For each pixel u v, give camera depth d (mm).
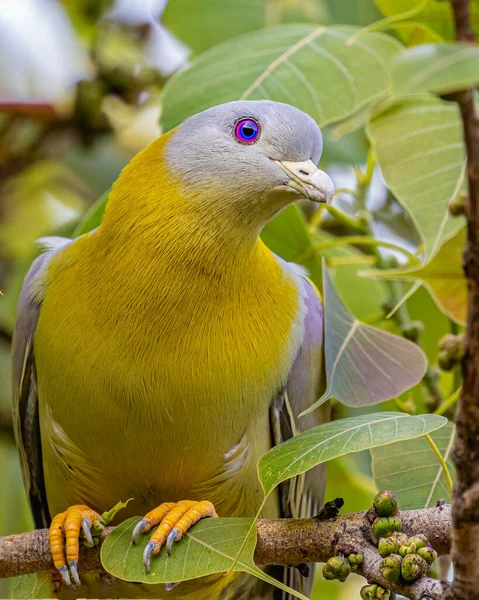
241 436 7137
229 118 7191
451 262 7445
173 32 9445
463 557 4566
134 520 6223
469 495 4461
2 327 9844
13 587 6758
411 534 5711
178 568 5812
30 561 6266
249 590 7977
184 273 6887
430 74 3877
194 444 7008
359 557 5586
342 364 6574
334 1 9594
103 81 10492
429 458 6695
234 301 6977
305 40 7688
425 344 9352
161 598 7602
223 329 6910
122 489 7309
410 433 5414
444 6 7422
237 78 7523
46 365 7062
